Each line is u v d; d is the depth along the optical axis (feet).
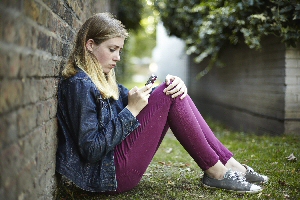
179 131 7.10
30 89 4.61
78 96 6.27
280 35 13.10
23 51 4.26
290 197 7.00
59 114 6.54
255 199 6.90
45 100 5.55
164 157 11.44
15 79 3.97
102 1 16.96
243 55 18.78
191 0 21.27
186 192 7.38
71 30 7.97
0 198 3.54
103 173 6.60
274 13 12.80
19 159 4.18
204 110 29.07
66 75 6.54
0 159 3.55
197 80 31.53
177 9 22.29
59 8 6.48
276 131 14.58
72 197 7.02
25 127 4.42
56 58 6.34
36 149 5.00
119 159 6.77
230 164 7.87
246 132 18.53
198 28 20.51
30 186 4.71
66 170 6.40
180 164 10.21
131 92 6.73
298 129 13.83
